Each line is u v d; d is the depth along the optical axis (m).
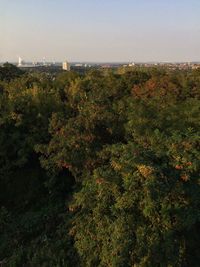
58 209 26.62
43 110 30.23
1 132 28.19
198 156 20.72
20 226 25.23
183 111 27.55
